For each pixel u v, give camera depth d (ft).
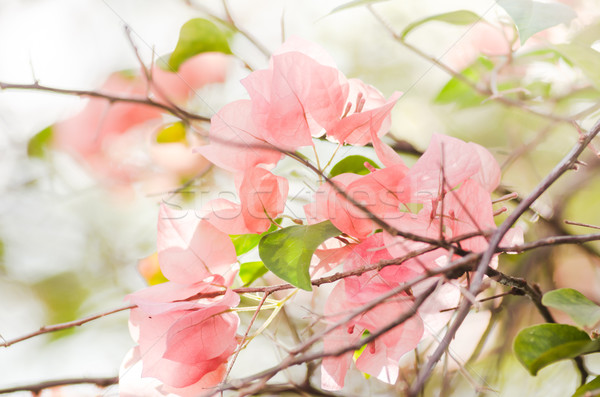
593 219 3.44
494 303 3.34
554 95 3.39
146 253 3.64
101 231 3.63
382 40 3.62
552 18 2.97
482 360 3.29
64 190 3.52
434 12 3.66
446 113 3.58
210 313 2.81
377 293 2.77
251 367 3.29
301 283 2.77
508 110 3.46
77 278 3.63
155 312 2.76
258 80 2.83
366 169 2.98
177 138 3.32
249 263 3.00
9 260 3.60
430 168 2.76
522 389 3.32
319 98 2.83
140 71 3.33
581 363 3.04
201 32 3.24
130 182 3.43
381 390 3.06
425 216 2.80
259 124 2.83
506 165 3.37
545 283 3.35
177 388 2.84
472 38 3.42
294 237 2.82
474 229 2.75
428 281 2.77
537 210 3.36
